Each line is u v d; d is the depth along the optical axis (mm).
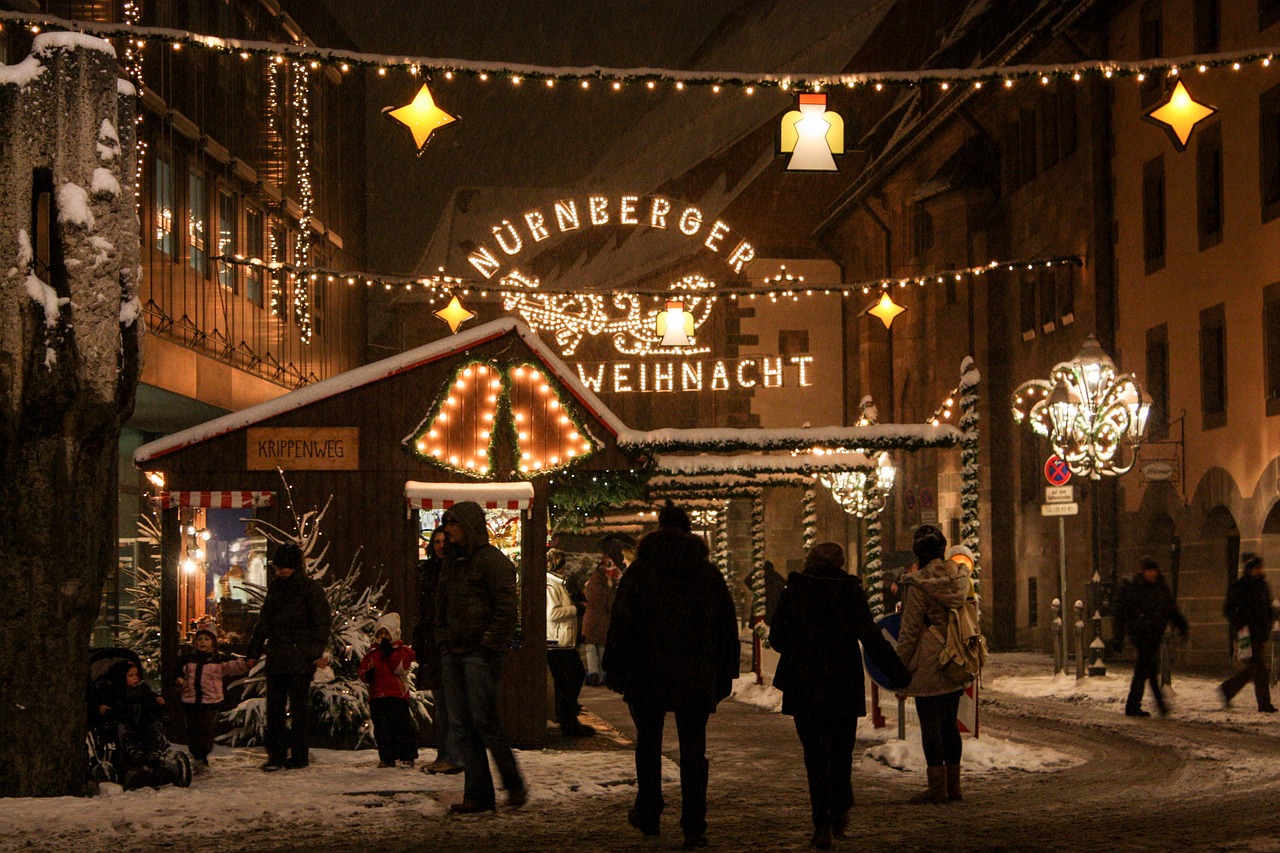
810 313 53938
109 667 11961
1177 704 19250
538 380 15828
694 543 8883
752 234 55188
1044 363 35188
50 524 11250
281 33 38125
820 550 9141
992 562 37219
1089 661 29938
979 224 38781
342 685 14625
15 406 11094
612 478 16969
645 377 50062
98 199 11250
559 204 50062
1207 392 27266
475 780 10094
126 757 11570
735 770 13047
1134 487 30219
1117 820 9461
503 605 10000
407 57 11008
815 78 11492
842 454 20438
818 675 8852
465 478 15641
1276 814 9555
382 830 9406
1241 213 26047
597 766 12797
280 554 12836
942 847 8406
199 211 31312
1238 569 26484
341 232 45000
